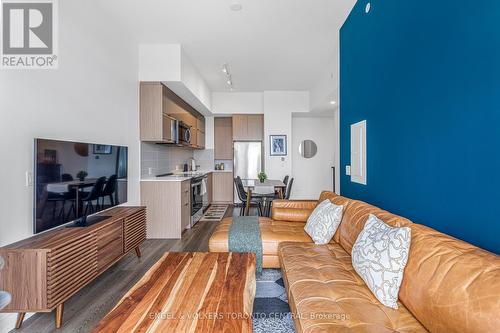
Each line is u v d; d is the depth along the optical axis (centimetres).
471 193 134
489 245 124
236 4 287
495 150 120
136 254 317
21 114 193
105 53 301
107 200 267
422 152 175
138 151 387
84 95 264
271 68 486
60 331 179
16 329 180
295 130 722
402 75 199
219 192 687
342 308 132
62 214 205
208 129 706
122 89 340
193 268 173
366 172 270
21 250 169
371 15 252
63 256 183
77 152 223
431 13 164
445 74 152
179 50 386
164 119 404
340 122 354
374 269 144
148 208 392
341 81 345
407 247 137
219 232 269
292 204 325
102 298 220
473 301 94
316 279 165
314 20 323
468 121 136
